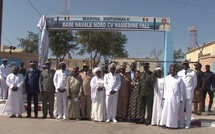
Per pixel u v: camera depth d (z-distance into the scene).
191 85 11.28
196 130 10.66
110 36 40.53
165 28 17.47
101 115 11.95
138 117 11.80
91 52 39.91
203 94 14.70
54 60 39.78
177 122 10.95
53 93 12.66
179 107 11.18
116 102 12.04
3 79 15.22
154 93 11.54
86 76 12.61
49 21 17.78
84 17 17.66
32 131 9.90
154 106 11.46
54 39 36.84
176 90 10.98
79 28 17.72
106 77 12.09
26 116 13.09
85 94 12.40
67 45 37.81
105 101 12.09
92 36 39.22
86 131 10.05
